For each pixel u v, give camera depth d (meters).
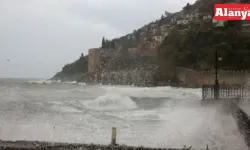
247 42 79.00
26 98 18.61
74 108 15.39
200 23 103.12
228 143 7.51
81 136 8.45
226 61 76.06
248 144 7.27
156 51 109.25
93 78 112.19
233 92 19.36
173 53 92.50
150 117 13.10
